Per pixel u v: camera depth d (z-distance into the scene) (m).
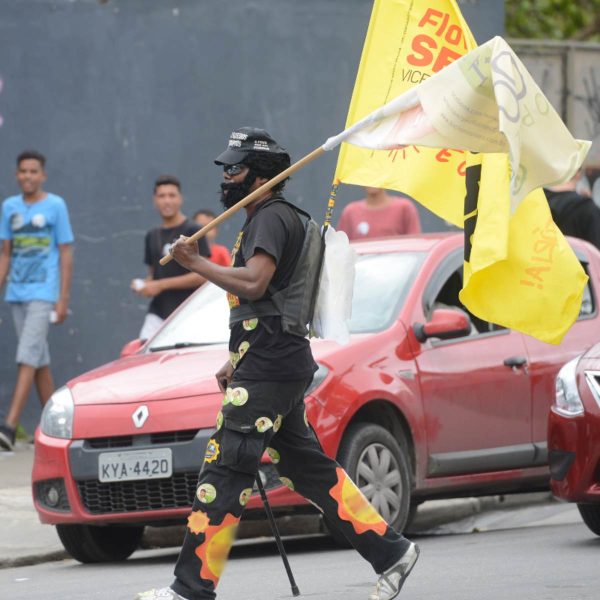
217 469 15.77
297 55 41.19
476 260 16.28
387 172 16.98
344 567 20.80
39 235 35.62
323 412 22.19
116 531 24.03
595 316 27.50
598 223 34.81
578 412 21.70
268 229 15.62
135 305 39.34
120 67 39.34
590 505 22.55
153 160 39.69
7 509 27.75
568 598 17.19
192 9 40.00
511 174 14.98
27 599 19.52
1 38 38.34
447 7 17.23
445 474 24.36
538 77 46.09
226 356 23.61
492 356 25.33
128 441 22.38
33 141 38.62
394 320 24.33
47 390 37.00
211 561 15.71
